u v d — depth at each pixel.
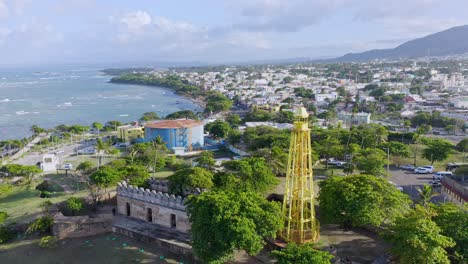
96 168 126.75
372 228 75.00
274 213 64.69
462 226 59.84
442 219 62.22
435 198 98.94
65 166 141.12
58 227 77.44
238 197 65.44
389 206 70.69
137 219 84.50
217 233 59.56
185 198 75.69
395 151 136.62
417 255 54.25
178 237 74.56
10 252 72.75
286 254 52.97
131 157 132.25
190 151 178.62
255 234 59.97
